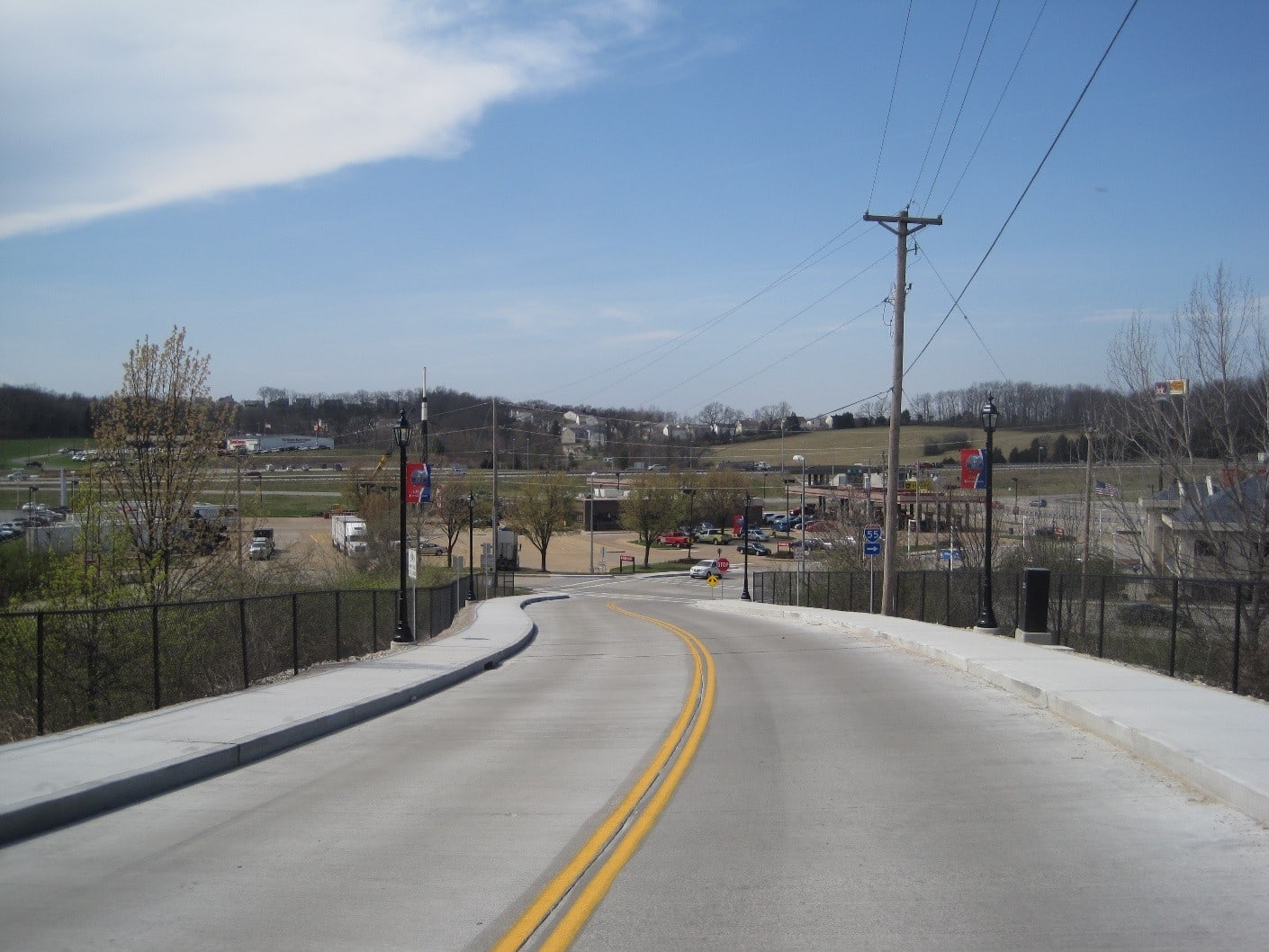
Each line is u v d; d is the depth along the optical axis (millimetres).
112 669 18531
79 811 7895
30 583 29969
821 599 42062
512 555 84625
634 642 25516
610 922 5547
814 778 9008
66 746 9930
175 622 19750
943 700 13195
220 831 7527
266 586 30188
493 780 9203
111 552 23219
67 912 5770
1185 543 25562
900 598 36562
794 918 5555
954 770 9109
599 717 12938
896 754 9914
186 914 5719
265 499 86312
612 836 7293
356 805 8281
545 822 7711
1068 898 5758
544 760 10109
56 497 62562
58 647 18266
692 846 6992
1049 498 66812
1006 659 15977
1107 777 8617
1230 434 21859
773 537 101500
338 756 10453
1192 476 22578
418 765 9938
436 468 86188
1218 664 18281
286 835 7383
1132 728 9609
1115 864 6340
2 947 5238
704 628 30219
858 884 6109
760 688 15266
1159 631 20781
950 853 6676
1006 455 81688
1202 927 5281
